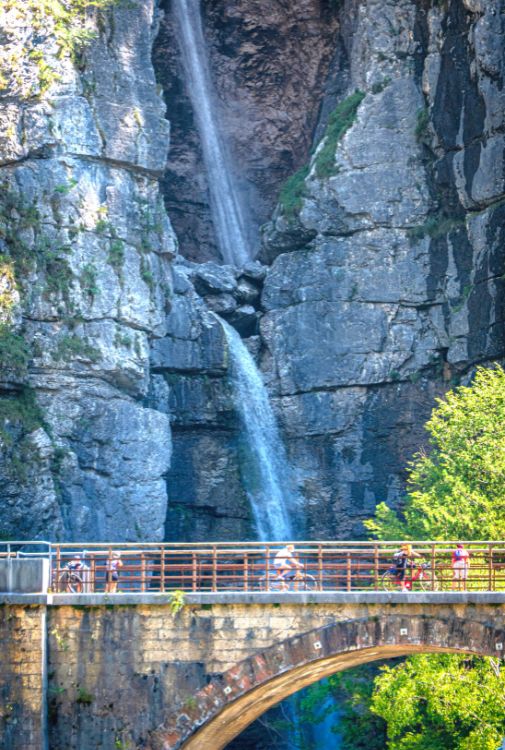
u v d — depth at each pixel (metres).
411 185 153.88
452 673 95.69
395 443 152.75
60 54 138.88
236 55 174.12
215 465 154.75
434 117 151.38
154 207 143.62
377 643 83.19
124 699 83.25
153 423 139.50
